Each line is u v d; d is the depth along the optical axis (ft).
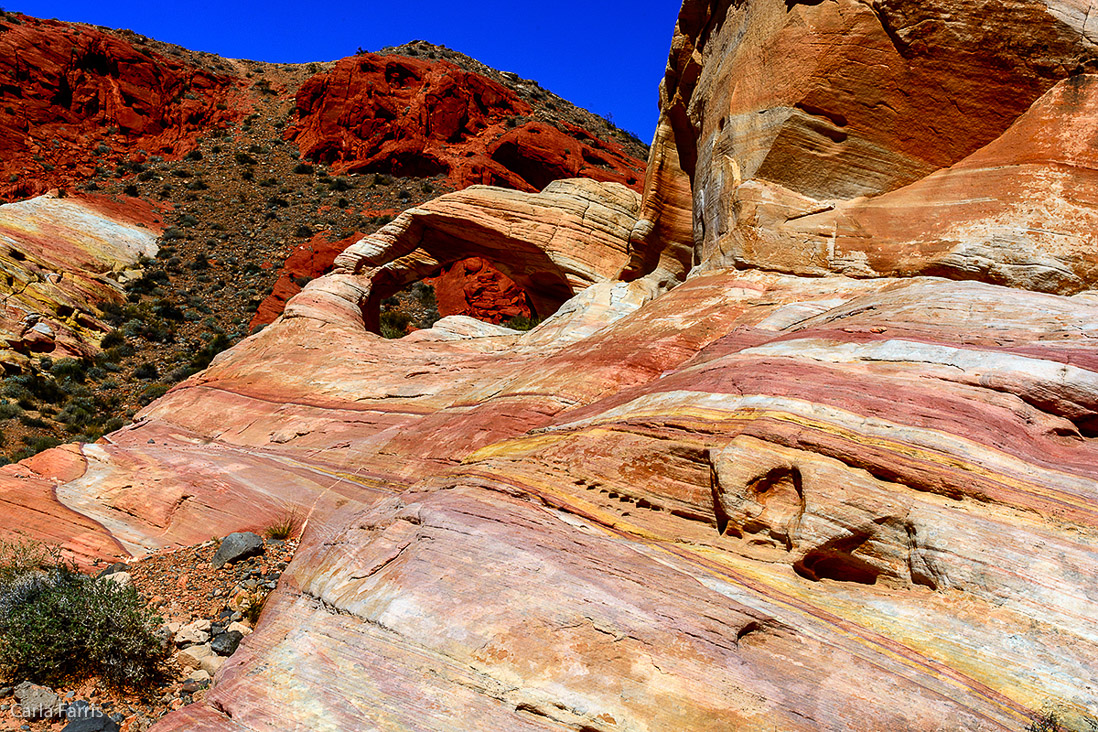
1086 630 16.43
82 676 24.38
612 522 24.04
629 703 17.06
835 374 25.14
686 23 55.01
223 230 176.35
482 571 21.31
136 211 175.63
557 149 198.18
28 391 100.58
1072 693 15.49
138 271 151.53
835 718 15.99
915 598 18.69
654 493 24.77
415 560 22.70
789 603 19.36
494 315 149.28
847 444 21.54
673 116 59.16
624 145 275.80
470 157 204.64
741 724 16.22
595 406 32.37
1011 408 21.98
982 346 24.91
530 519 23.54
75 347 116.47
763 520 21.65
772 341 30.22
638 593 19.63
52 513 39.04
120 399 107.04
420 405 45.57
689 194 59.00
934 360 24.63
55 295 124.36
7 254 126.72
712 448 23.57
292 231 178.29
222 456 44.62
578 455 27.25
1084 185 32.76
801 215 39.75
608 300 53.26
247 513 37.93
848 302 33.50
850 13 39.14
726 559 21.44
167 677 25.17
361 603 22.15
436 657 19.26
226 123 237.04
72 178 190.80
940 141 38.04
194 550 35.55
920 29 37.32
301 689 19.88
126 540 37.68
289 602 25.34
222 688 21.08
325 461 41.24
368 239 72.64
